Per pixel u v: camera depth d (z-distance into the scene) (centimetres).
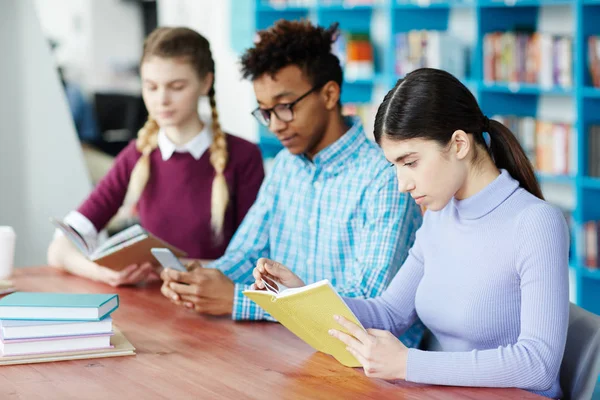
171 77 262
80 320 172
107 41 500
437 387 156
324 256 221
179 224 280
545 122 403
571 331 176
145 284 244
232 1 523
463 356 156
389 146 160
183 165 278
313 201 224
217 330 196
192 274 208
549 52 395
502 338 168
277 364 171
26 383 158
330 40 217
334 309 158
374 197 207
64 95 488
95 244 267
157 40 262
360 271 203
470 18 446
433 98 157
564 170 398
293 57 210
